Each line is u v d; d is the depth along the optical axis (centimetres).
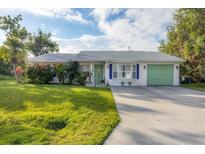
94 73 2280
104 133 636
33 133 694
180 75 2609
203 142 567
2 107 1032
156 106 1025
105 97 1238
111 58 2227
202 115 847
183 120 771
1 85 1878
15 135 682
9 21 3506
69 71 2070
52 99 1157
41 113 898
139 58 2247
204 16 2372
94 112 891
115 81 2253
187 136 608
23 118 847
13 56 2700
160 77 2261
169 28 3316
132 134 627
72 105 1017
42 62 2358
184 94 1466
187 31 2772
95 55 2411
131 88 1905
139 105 1047
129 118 801
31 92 1376
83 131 675
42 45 4856
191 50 2552
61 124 796
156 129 669
